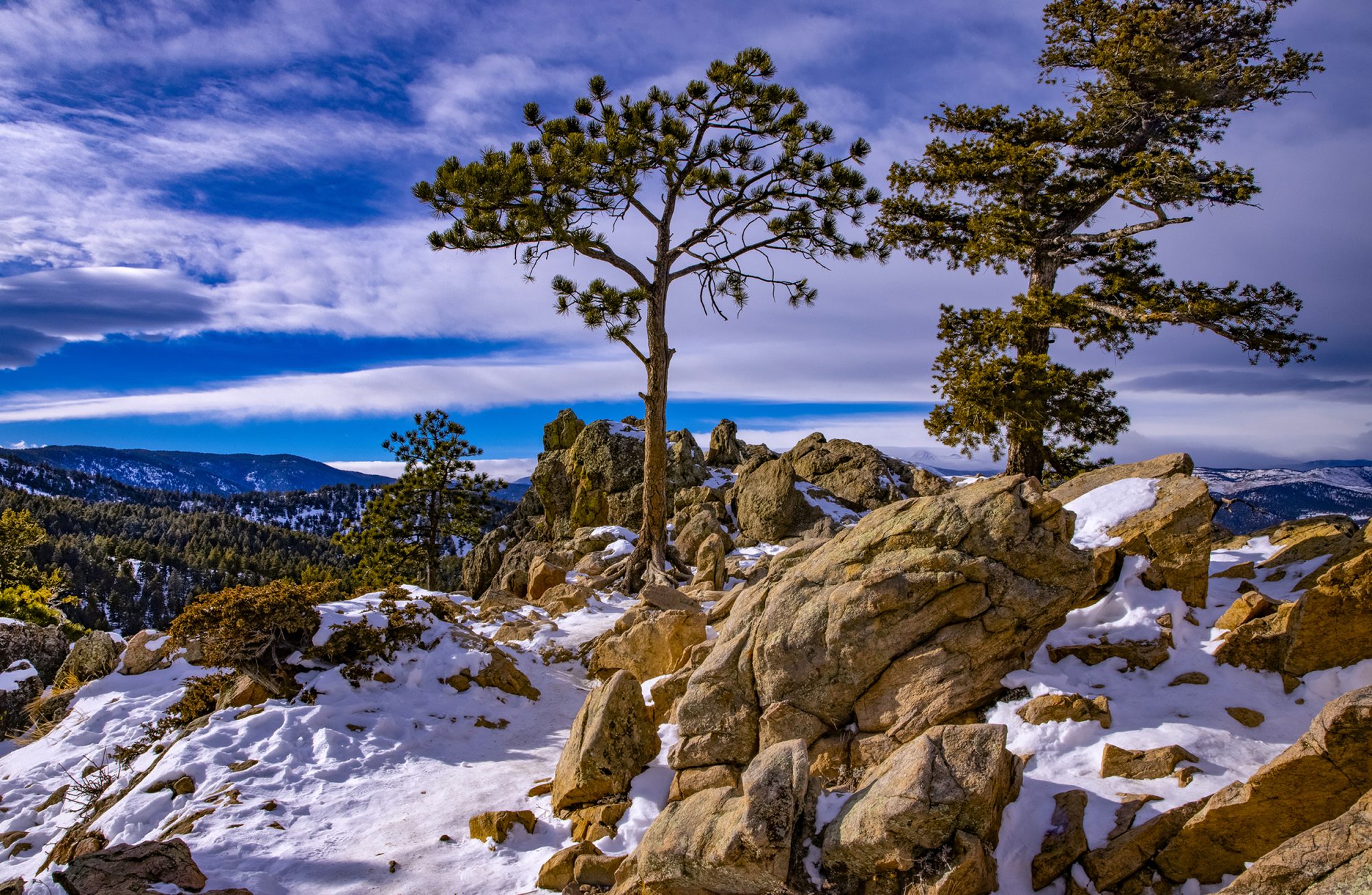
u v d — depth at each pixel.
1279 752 7.20
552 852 8.41
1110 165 25.92
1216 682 8.38
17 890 8.75
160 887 7.36
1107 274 26.86
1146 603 9.59
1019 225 25.64
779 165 22.70
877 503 30.84
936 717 8.42
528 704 13.76
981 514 9.38
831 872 6.71
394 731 11.99
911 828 6.35
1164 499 10.83
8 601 38.62
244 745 11.05
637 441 35.69
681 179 22.67
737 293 24.81
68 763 12.45
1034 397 23.34
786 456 34.34
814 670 9.15
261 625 13.12
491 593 21.73
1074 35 28.25
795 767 7.07
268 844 8.76
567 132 21.67
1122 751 7.35
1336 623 7.83
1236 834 6.01
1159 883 6.20
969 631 8.87
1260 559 11.99
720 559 22.80
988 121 27.95
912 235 28.50
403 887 7.85
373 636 13.76
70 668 16.70
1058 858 6.45
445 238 21.00
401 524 39.38
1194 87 24.19
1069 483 13.46
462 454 39.41
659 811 8.72
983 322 25.84
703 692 9.62
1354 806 5.26
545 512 37.50
